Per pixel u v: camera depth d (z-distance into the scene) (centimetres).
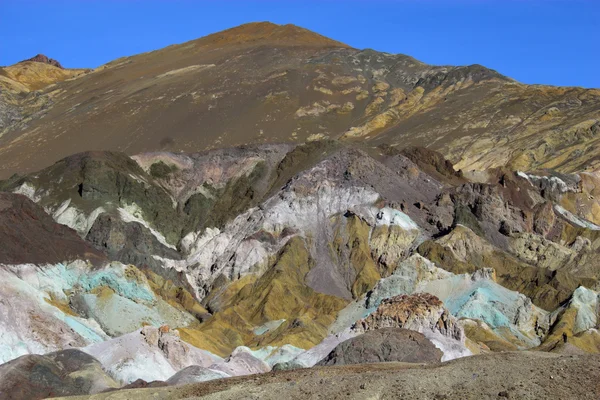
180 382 9794
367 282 17375
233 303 16738
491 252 18288
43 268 14862
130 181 19800
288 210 19388
